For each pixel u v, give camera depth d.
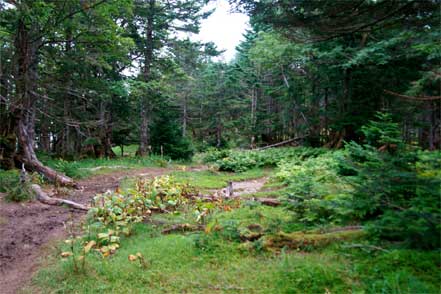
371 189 4.27
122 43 16.19
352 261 4.09
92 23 14.33
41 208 8.98
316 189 6.63
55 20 13.42
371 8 5.75
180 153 25.00
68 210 8.89
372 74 19.42
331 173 9.48
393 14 5.87
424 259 3.70
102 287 4.16
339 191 6.20
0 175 11.59
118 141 28.81
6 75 14.35
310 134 24.05
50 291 4.24
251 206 7.78
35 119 20.38
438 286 3.29
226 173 17.97
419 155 4.41
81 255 4.92
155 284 4.16
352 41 19.12
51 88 16.95
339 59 18.81
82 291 4.12
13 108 13.68
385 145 4.99
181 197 9.19
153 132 25.67
